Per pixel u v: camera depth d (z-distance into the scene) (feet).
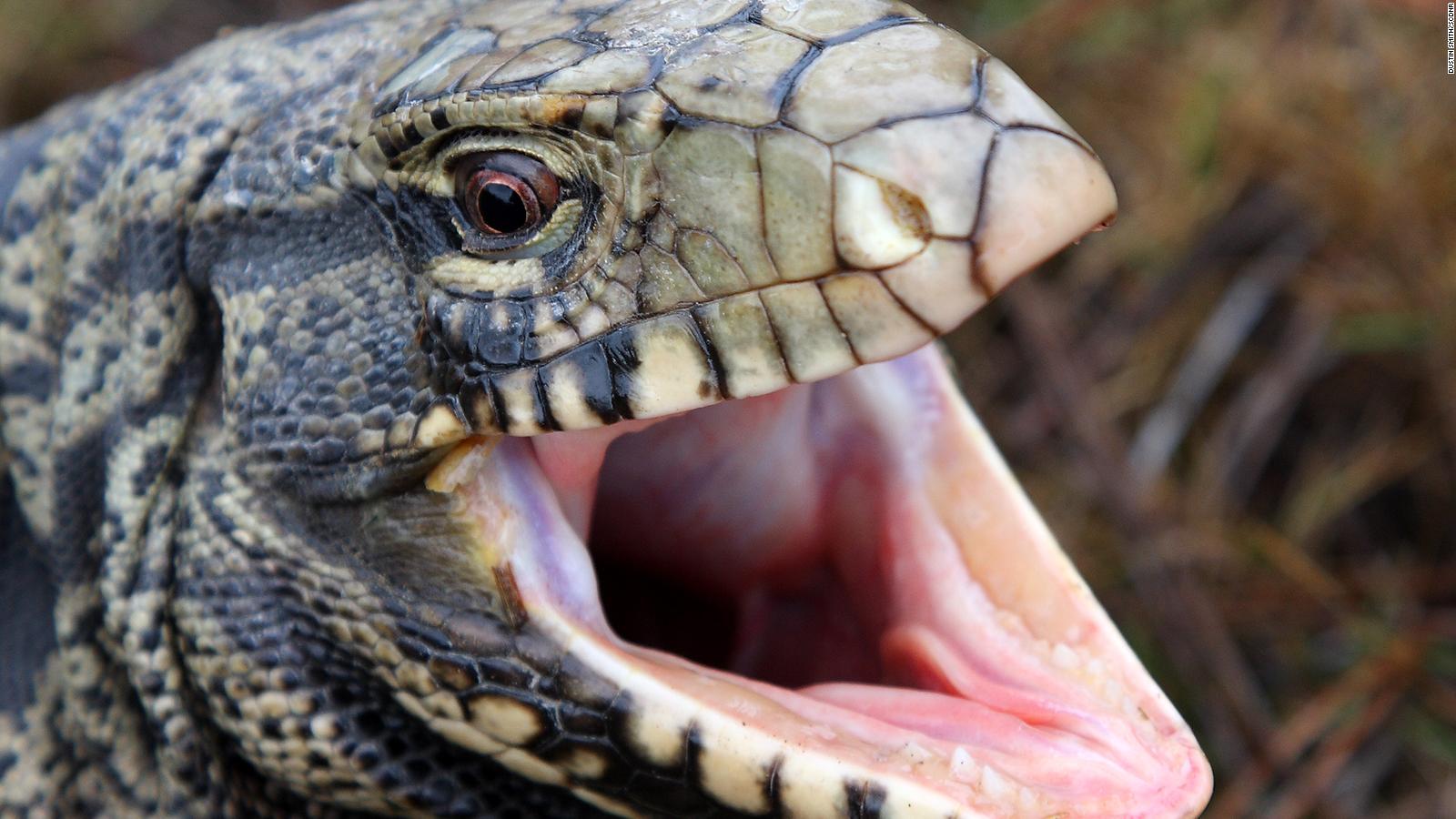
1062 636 2.08
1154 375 2.72
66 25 3.41
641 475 2.15
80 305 2.12
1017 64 2.94
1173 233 2.80
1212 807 2.34
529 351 2.02
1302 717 2.39
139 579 2.09
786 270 1.99
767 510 2.15
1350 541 2.60
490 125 2.02
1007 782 2.01
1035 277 2.78
